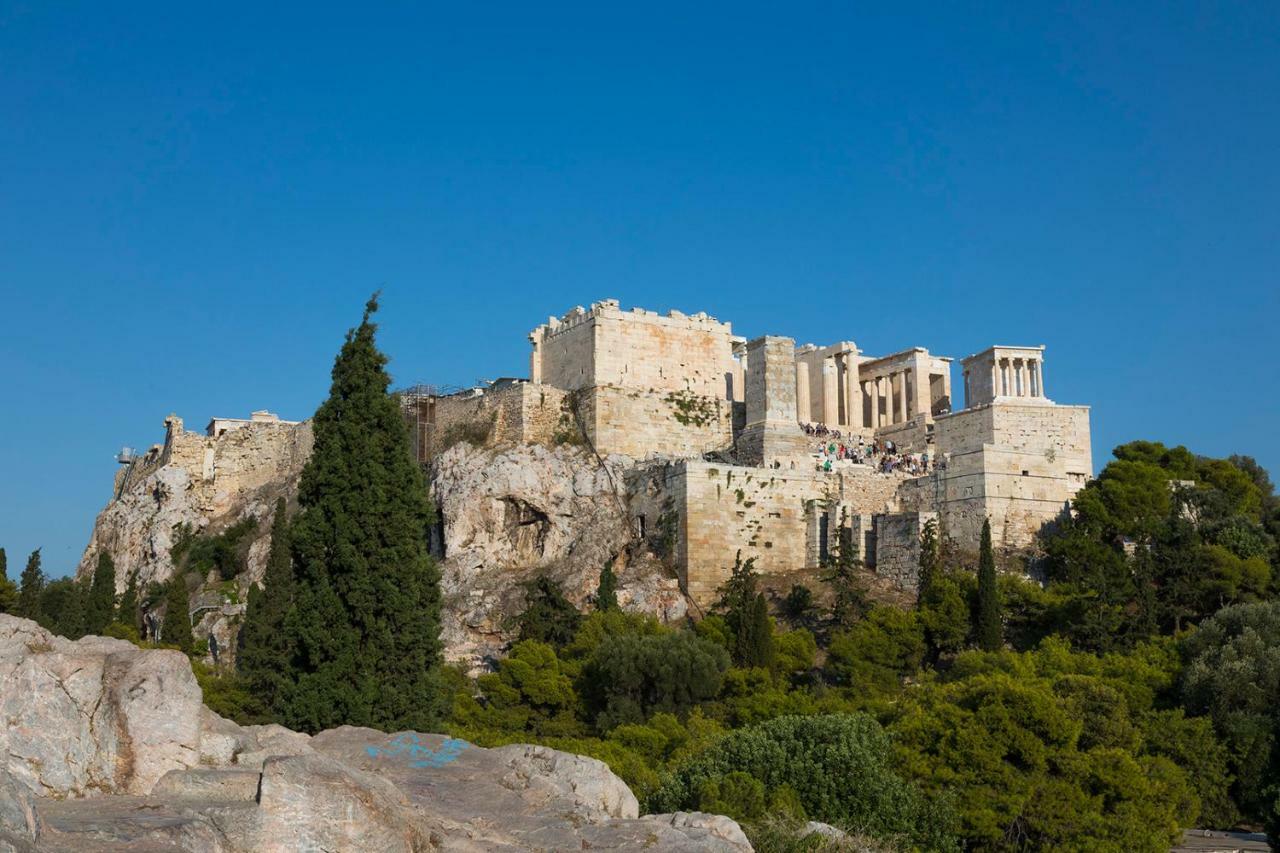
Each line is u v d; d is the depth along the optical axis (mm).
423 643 59281
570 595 103812
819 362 140250
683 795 55188
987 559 87750
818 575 101812
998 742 60562
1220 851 63594
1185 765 70562
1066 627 87812
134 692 29469
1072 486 111625
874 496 109500
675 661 79188
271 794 25938
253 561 130125
